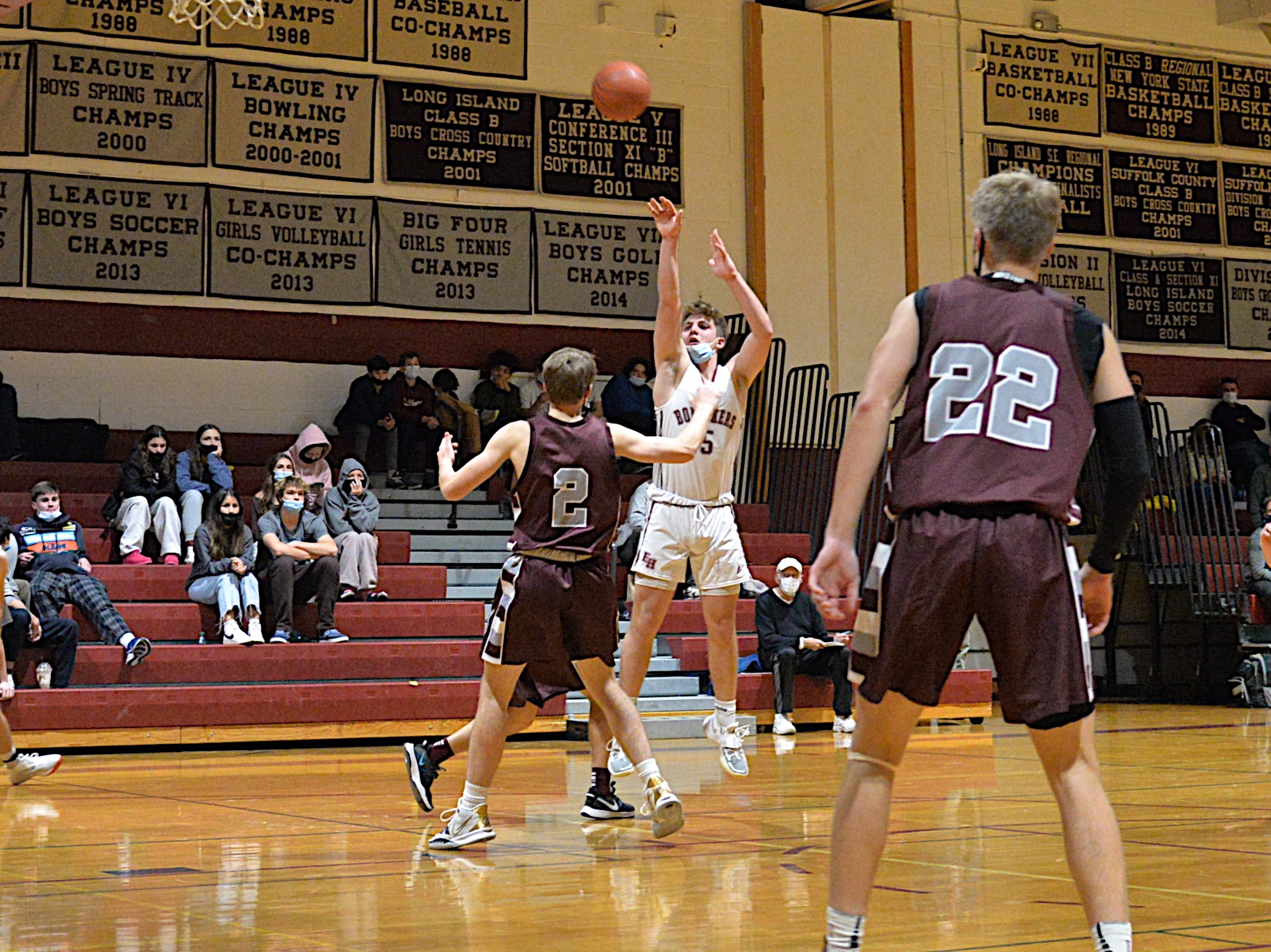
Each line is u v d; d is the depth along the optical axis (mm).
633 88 7613
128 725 11117
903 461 3307
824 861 5332
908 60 19031
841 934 3184
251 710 11430
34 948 3836
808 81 18594
